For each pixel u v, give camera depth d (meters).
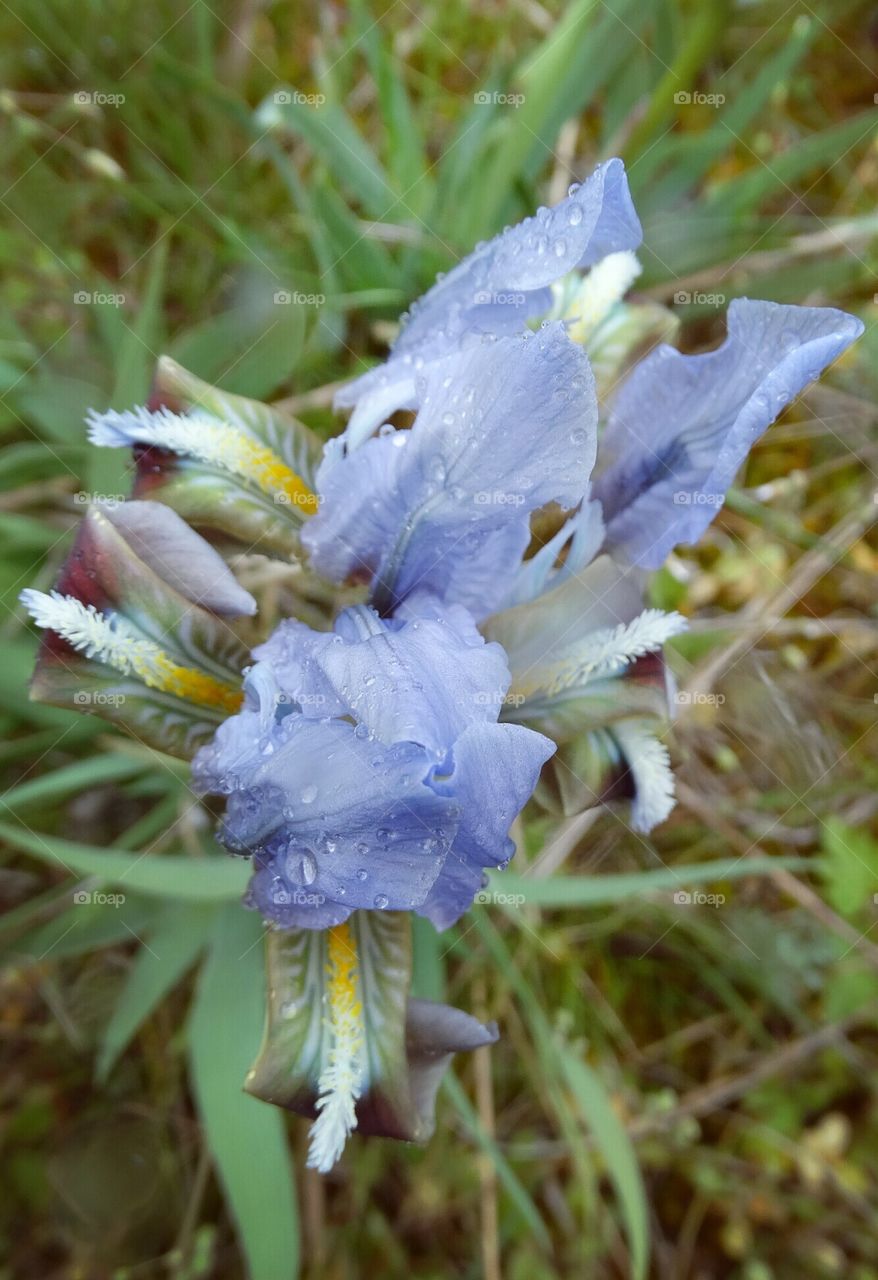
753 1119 0.17
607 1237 0.17
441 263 0.16
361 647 0.09
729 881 0.17
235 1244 0.16
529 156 0.16
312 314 0.16
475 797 0.08
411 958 0.10
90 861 0.12
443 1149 0.16
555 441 0.08
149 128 0.18
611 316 0.12
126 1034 0.13
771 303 0.09
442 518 0.09
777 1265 0.17
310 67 0.19
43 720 0.14
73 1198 0.15
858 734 0.18
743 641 0.17
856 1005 0.17
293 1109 0.09
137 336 0.13
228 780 0.09
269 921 0.09
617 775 0.11
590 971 0.17
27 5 0.17
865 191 0.20
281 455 0.11
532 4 0.19
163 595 0.10
